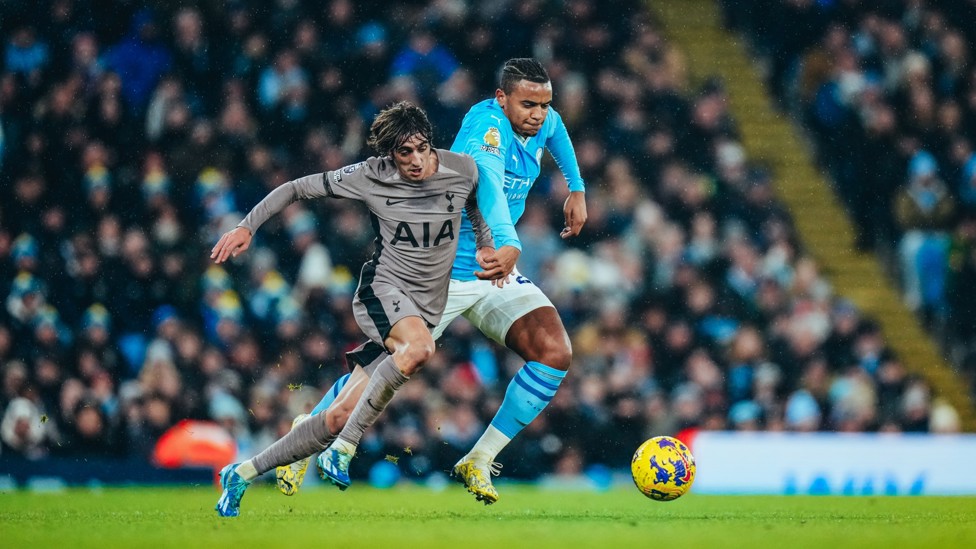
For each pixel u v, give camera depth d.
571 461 36.66
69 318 38.09
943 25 51.81
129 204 41.12
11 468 31.84
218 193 41.22
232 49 44.41
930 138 50.16
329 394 19.70
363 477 34.75
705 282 43.62
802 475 32.19
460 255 20.28
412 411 35.69
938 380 46.09
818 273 45.88
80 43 43.28
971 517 19.94
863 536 15.85
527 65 19.75
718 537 15.66
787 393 41.09
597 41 48.72
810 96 52.00
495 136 19.28
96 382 34.28
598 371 39.38
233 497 17.98
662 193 45.19
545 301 20.34
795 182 50.47
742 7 54.16
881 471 32.31
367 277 18.02
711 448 31.84
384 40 45.97
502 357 38.44
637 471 19.02
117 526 16.62
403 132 17.00
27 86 42.72
